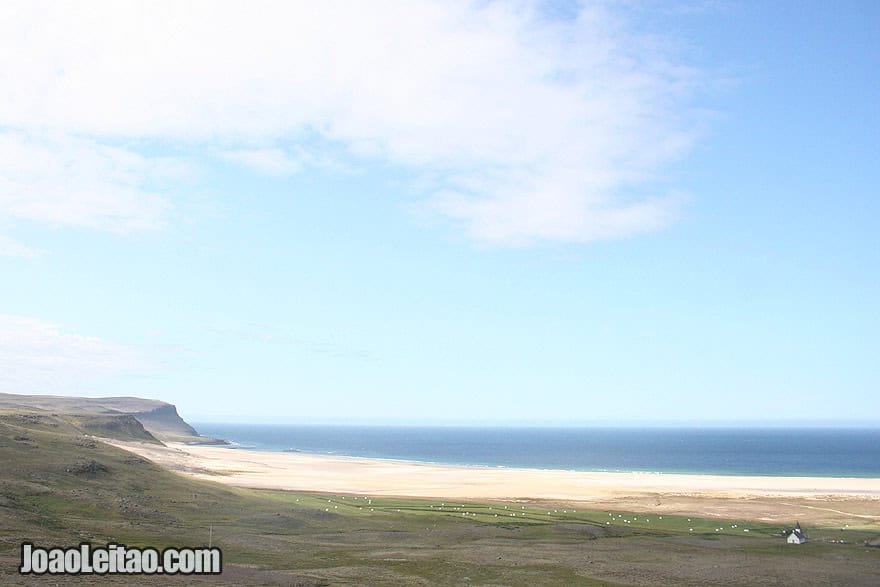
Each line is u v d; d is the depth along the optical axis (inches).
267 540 2329.0
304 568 1908.2
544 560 2242.9
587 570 2105.1
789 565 2281.0
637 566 2196.1
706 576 2075.5
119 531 2164.1
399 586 1744.6
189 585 1525.6
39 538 1850.4
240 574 1742.1
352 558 2126.0
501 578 1932.8
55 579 1451.8
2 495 2372.0
